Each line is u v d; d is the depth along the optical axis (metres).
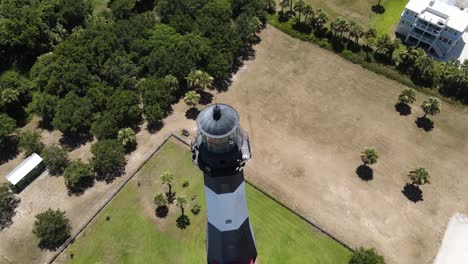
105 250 71.12
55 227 70.25
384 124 89.12
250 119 90.25
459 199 77.19
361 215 75.00
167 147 85.31
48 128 89.75
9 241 72.69
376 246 70.88
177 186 79.00
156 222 74.19
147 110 87.12
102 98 88.38
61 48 95.62
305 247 70.69
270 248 70.56
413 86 95.44
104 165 79.12
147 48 96.69
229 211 45.19
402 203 76.62
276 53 104.12
